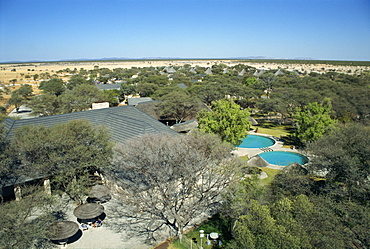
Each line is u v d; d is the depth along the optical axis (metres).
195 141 24.97
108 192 25.23
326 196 21.16
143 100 72.75
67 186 24.97
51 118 32.72
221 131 38.62
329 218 16.12
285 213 16.38
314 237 14.53
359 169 23.53
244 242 14.88
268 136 55.22
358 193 21.59
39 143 23.06
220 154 23.95
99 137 26.64
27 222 18.33
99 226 22.95
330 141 27.30
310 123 41.88
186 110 58.88
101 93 71.81
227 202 21.97
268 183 31.23
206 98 78.19
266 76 110.31
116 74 176.00
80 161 24.25
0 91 105.50
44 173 23.75
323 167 25.22
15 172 22.03
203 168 22.14
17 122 30.39
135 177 21.42
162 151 21.73
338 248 13.89
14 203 18.34
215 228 23.19
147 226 23.08
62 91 96.56
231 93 79.56
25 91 93.19
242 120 38.19
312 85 80.00
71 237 21.41
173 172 20.48
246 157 42.56
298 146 47.94
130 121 32.94
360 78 108.00
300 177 24.39
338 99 59.94
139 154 21.28
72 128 26.17
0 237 15.73
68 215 24.53
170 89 77.50
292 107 64.94
